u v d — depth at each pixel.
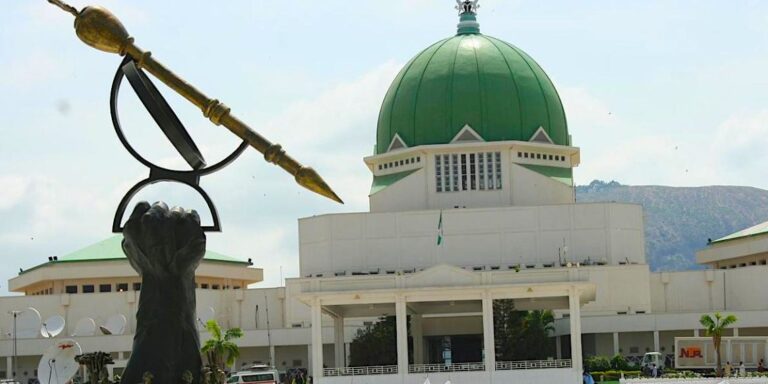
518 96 164.88
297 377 148.00
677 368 143.62
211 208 57.09
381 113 169.88
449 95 164.25
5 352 164.50
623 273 162.25
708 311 161.75
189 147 56.91
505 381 130.00
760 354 141.50
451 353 155.38
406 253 163.50
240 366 168.88
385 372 133.50
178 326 55.84
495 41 169.00
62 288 181.38
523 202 164.00
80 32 55.78
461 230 162.88
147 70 56.50
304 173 56.47
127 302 171.88
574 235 163.12
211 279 189.12
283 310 171.75
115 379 60.34
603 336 161.75
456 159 164.50
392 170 168.38
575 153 168.12
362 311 147.12
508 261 162.25
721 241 189.38
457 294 132.50
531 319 145.38
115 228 56.56
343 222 164.75
